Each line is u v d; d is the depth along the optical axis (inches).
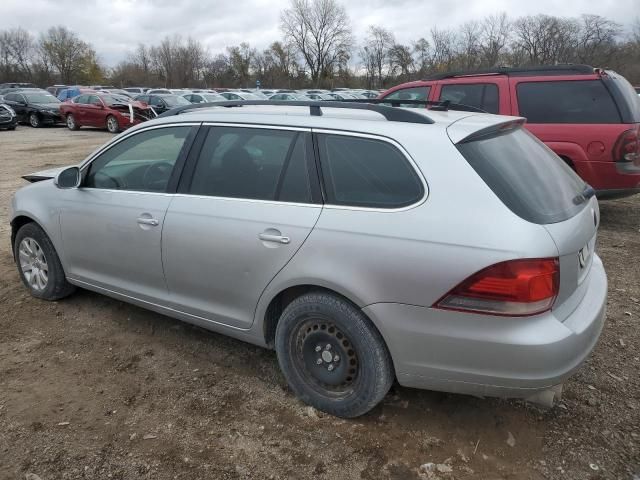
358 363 112.8
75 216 157.8
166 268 138.3
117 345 151.6
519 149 116.5
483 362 99.3
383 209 106.7
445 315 100.0
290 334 120.1
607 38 2111.2
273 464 107.1
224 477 104.0
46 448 110.8
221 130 133.3
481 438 113.7
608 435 113.9
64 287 174.2
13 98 1034.7
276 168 122.4
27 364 141.9
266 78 3309.5
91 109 905.5
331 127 117.6
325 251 110.6
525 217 98.0
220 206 127.3
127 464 107.0
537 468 105.7
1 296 183.0
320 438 114.0
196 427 117.7
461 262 97.3
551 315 98.8
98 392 129.9
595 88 251.8
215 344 152.1
